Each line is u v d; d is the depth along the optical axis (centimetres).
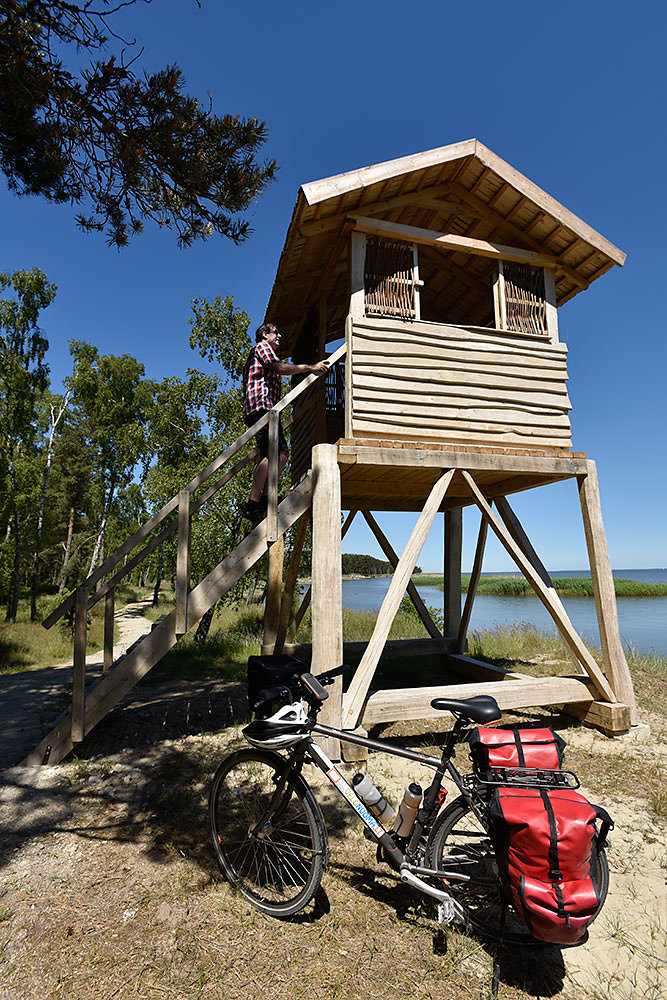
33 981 229
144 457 2483
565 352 635
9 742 495
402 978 237
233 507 1245
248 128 445
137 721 534
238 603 1738
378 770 455
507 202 612
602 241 621
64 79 405
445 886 265
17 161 457
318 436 676
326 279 662
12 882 294
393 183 556
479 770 256
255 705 280
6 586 2123
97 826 353
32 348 2238
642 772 477
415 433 556
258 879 295
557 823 222
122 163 445
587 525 612
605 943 272
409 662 895
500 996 232
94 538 3138
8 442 2142
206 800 387
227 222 484
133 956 244
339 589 493
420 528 541
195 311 1376
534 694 561
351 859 328
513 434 593
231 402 1342
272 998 224
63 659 1212
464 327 591
